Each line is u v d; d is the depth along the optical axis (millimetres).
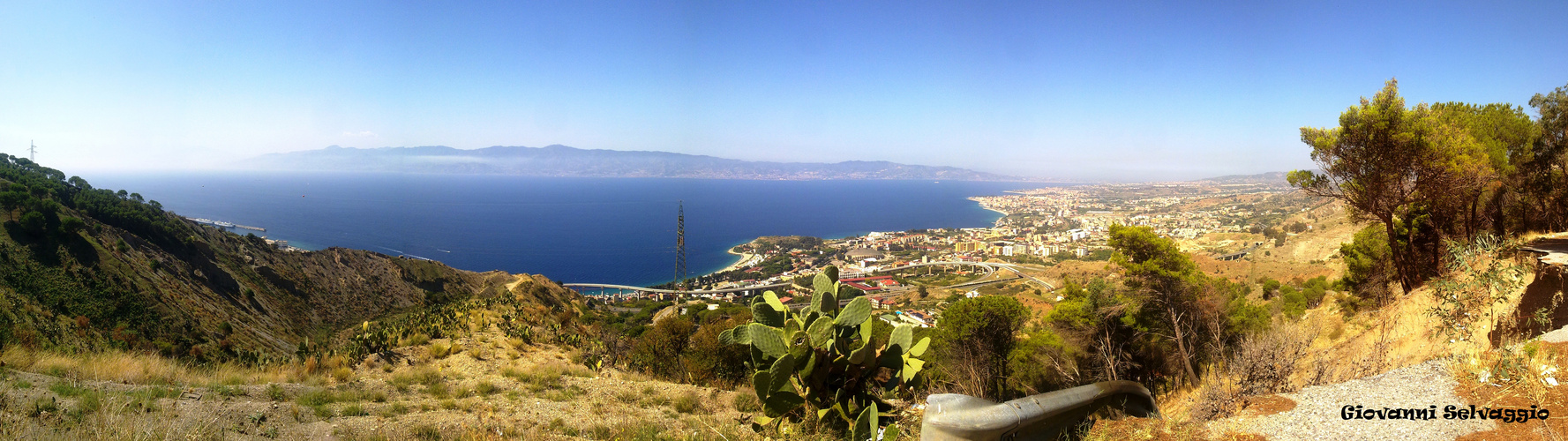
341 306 40438
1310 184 11992
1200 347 11727
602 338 15258
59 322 19953
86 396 4617
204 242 36656
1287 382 4102
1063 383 11648
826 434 3891
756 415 5168
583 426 5691
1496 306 5523
